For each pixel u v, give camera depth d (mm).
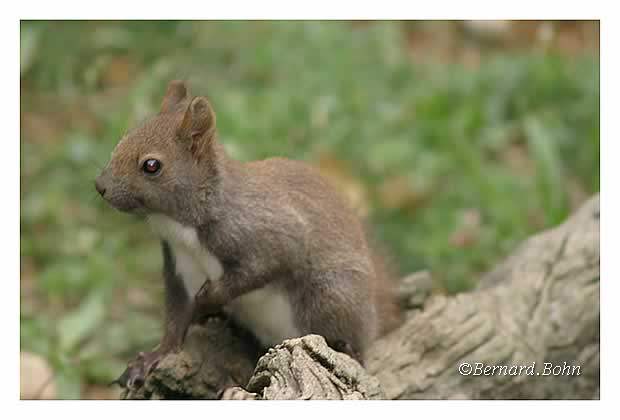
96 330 12469
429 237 13695
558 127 15234
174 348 9750
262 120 14578
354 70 15805
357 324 10039
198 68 15914
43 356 11797
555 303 10984
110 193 9156
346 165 14570
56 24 16141
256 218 9508
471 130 15211
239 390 8531
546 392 10641
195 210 9367
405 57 16688
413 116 15320
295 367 8547
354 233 10320
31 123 15516
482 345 10492
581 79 15945
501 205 13609
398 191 14383
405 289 11086
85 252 13625
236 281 9523
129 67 16234
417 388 10227
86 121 15617
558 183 13297
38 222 14094
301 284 9883
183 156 9289
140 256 13625
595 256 11180
